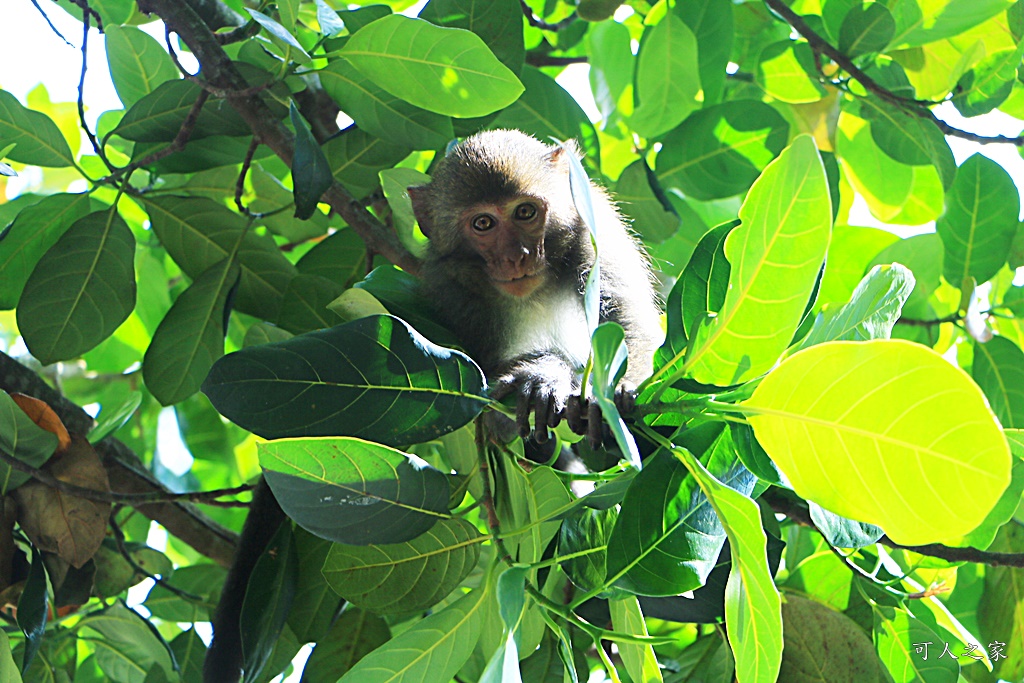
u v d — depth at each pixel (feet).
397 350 13.10
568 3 25.77
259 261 22.86
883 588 19.26
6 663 16.81
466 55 17.66
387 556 15.72
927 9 23.27
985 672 19.35
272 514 19.60
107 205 24.64
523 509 15.11
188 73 20.48
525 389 15.94
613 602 14.52
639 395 12.79
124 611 20.51
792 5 27.27
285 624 19.39
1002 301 23.73
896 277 12.84
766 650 10.72
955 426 9.52
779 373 10.73
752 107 24.43
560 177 24.00
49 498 18.17
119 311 20.77
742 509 10.98
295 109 18.29
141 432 30.30
